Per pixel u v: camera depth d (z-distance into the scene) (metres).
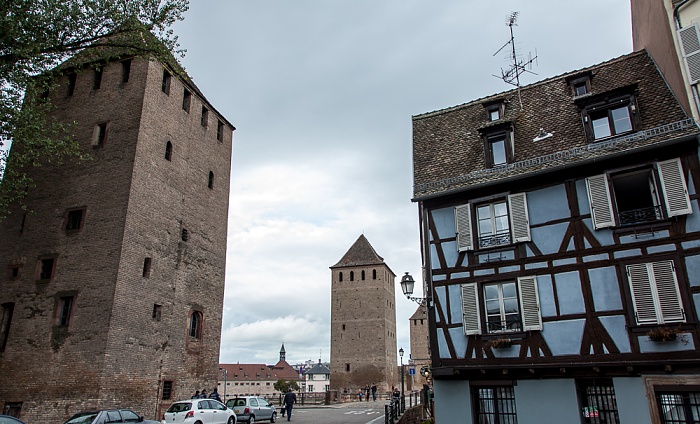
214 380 26.75
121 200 22.33
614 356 11.30
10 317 22.36
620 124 13.43
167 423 17.66
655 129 12.52
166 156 25.56
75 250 22.17
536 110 15.79
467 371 12.83
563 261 12.52
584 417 11.61
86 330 20.41
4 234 23.89
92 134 24.45
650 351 10.96
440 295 13.95
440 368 13.05
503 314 13.00
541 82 16.80
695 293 10.85
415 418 19.03
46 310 21.48
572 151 13.51
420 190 15.33
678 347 10.71
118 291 20.81
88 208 22.78
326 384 123.44
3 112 15.41
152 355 22.31
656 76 14.20
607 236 12.15
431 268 14.34
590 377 11.50
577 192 12.88
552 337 12.12
